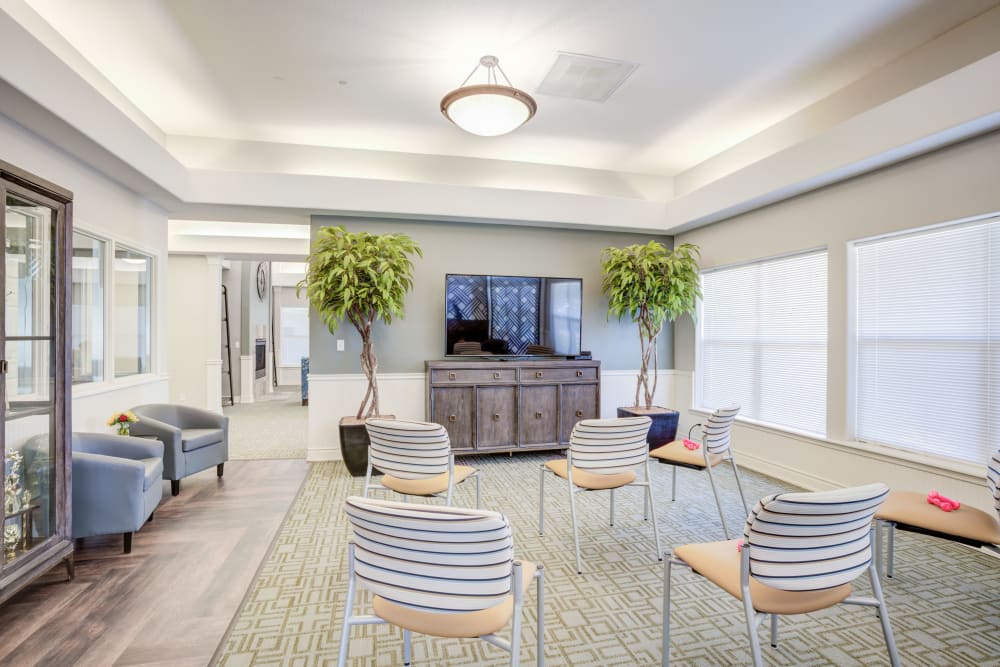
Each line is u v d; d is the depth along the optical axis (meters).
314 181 4.48
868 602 1.60
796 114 4.14
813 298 4.04
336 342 4.85
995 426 2.87
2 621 2.11
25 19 2.73
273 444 5.58
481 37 3.09
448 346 4.89
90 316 3.59
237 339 8.91
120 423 3.40
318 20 2.91
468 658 1.91
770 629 2.07
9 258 2.18
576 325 5.24
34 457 2.29
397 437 2.50
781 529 1.41
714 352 5.21
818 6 2.79
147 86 3.68
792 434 4.12
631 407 5.18
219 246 6.87
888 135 3.07
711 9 2.82
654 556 2.78
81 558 2.71
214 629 2.08
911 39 3.12
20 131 2.72
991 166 2.79
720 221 4.97
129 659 1.87
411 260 4.98
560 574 2.57
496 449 4.74
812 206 3.94
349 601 1.44
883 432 3.49
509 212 4.86
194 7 2.78
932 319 3.19
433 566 1.30
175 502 3.64
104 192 3.54
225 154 4.64
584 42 3.15
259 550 2.84
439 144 4.81
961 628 2.10
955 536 2.13
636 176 5.62
